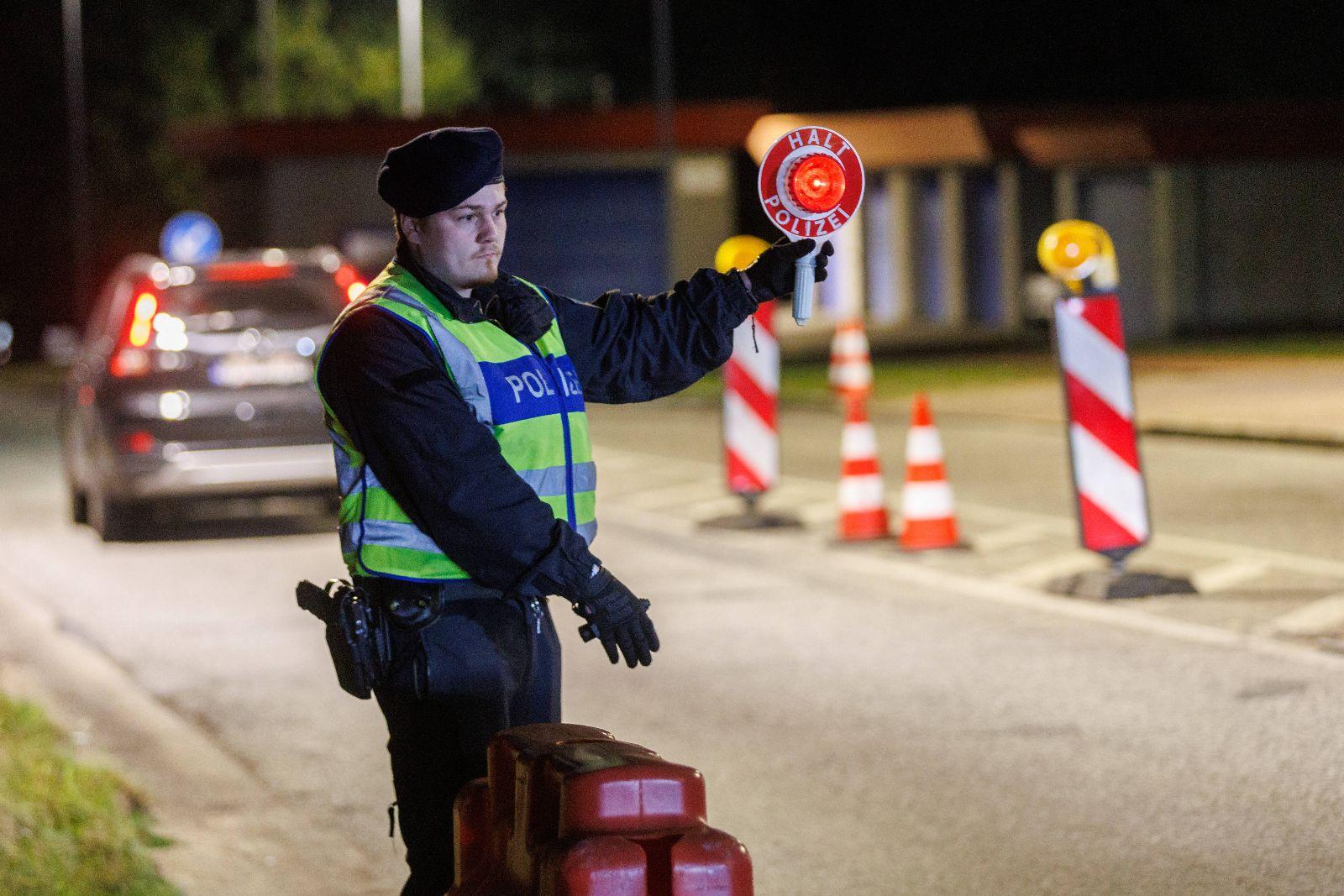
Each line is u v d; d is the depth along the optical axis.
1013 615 11.25
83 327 52.69
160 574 14.16
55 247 62.19
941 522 13.66
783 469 19.39
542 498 4.58
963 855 6.98
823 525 15.34
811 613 11.65
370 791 8.27
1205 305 39.16
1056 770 7.98
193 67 58.66
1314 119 38.53
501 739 4.05
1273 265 39.41
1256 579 11.88
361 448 4.44
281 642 11.53
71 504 17.11
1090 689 9.32
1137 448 11.45
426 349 4.44
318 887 6.88
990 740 8.52
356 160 47.75
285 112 59.38
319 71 59.59
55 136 61.25
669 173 40.00
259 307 16.91
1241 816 7.25
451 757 4.57
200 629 11.98
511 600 4.57
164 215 59.72
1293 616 10.73
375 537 4.48
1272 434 19.25
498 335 4.56
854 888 6.66
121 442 15.12
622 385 4.82
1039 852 6.95
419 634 4.48
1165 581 11.49
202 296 16.75
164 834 7.52
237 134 47.31
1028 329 41.41
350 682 4.53
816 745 8.59
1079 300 11.37
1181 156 38.28
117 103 59.78
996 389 27.38
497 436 4.51
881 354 37.12
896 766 8.19
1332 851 6.81
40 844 6.48
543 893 3.58
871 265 48.78
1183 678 9.45
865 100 62.28
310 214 47.81
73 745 8.62
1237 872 6.64
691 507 16.88
